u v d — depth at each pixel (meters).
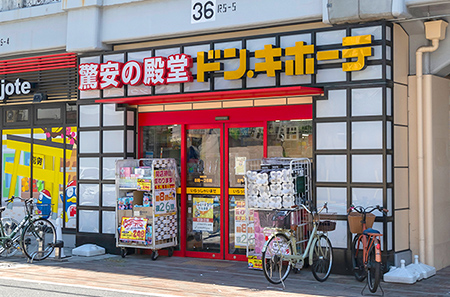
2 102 12.30
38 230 9.86
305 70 8.77
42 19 11.63
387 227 8.41
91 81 10.73
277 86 9.06
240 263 9.56
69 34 11.01
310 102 9.07
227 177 9.84
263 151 9.51
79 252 10.40
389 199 8.43
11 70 12.15
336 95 8.67
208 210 10.08
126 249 10.27
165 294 7.19
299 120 9.20
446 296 7.32
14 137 12.37
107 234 10.66
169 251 10.25
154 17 10.26
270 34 9.18
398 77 8.76
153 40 10.49
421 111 8.96
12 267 9.20
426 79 8.98
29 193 12.14
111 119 10.72
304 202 8.62
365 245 7.66
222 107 9.89
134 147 10.77
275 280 8.02
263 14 9.24
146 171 9.86
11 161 12.38
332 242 8.67
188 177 10.29
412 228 9.02
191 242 10.23
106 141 10.78
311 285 7.90
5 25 12.07
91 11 10.77
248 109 9.63
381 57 8.34
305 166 8.83
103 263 9.62
